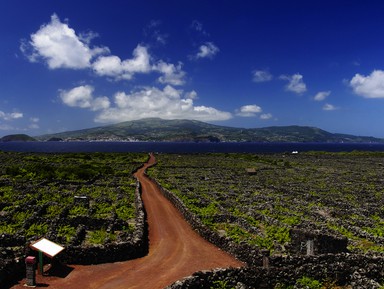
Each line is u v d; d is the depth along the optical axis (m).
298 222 33.41
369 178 71.00
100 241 26.52
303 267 19.28
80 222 30.75
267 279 18.61
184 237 29.06
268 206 40.31
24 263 19.94
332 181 65.62
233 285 18.06
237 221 33.34
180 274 21.08
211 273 18.16
